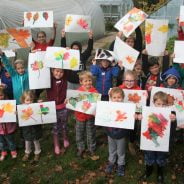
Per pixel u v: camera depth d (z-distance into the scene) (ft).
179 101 7.88
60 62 8.62
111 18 42.32
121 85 8.59
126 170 8.14
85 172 8.16
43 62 8.76
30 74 8.75
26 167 8.48
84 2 28.37
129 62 9.05
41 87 8.75
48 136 9.84
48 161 8.65
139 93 8.09
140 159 8.52
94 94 8.18
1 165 8.57
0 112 8.27
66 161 8.61
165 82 8.47
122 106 7.50
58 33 22.68
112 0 42.04
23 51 17.02
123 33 9.30
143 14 9.30
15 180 7.99
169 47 18.22
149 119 7.20
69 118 10.93
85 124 8.66
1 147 8.79
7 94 9.38
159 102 7.32
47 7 23.24
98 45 26.32
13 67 9.48
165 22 8.99
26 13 10.69
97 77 9.48
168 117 7.13
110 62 9.27
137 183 7.70
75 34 24.26
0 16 17.85
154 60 9.34
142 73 9.32
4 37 10.01
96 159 8.58
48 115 8.40
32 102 8.46
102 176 7.97
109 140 7.92
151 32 9.14
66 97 8.50
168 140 7.18
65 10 25.03
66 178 7.98
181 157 8.54
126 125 7.45
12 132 8.68
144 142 7.26
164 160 7.56
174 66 9.12
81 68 10.39
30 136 8.57
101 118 7.57
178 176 7.86
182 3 26.58
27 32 10.17
